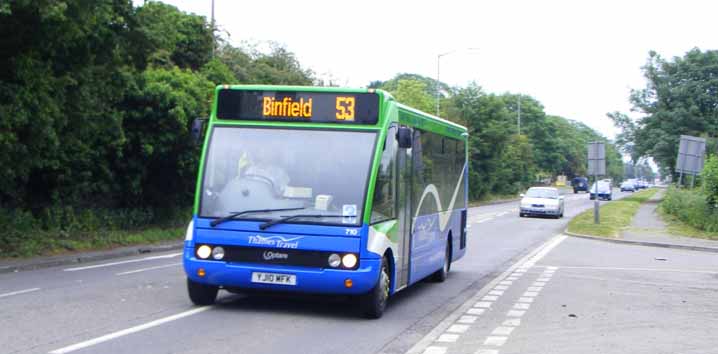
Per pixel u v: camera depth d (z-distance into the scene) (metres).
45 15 17.86
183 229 31.19
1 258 20.23
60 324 10.75
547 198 52.00
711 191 37.31
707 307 14.54
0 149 19.81
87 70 21.73
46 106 20.19
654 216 49.41
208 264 11.62
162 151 28.36
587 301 15.04
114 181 28.62
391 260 12.59
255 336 10.27
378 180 11.78
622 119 83.69
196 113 29.06
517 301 14.89
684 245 30.25
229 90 12.35
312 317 11.95
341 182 11.59
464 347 10.22
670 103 79.69
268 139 12.02
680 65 79.25
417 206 14.34
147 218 30.67
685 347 10.46
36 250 21.75
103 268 19.41
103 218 28.09
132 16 22.84
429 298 15.08
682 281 19.02
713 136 75.94
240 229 11.57
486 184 82.00
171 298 13.50
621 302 14.99
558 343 10.60
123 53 23.19
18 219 23.20
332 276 11.23
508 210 63.03
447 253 17.91
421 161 14.48
